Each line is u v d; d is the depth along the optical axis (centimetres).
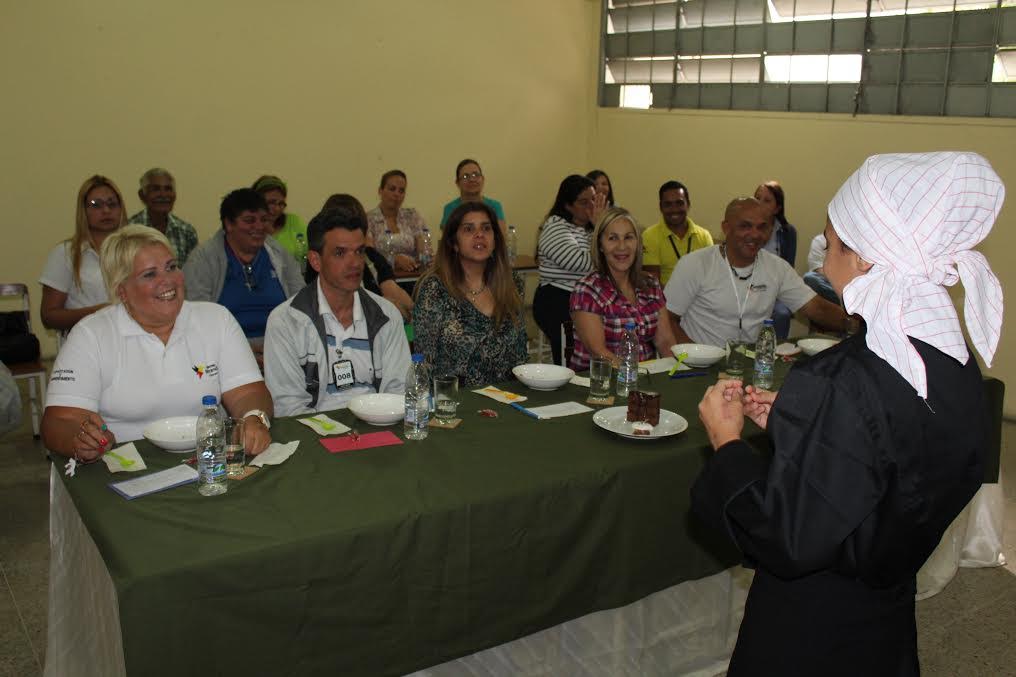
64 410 198
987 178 103
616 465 191
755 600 122
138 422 213
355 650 158
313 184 624
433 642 168
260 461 187
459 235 276
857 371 105
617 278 310
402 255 536
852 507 102
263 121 593
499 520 172
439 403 223
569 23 725
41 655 239
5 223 520
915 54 501
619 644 209
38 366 387
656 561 201
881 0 513
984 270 109
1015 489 368
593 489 186
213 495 169
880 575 108
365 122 637
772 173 593
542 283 445
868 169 107
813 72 561
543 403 241
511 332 288
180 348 215
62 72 520
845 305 110
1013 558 307
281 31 588
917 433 103
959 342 105
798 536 103
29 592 273
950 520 110
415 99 657
